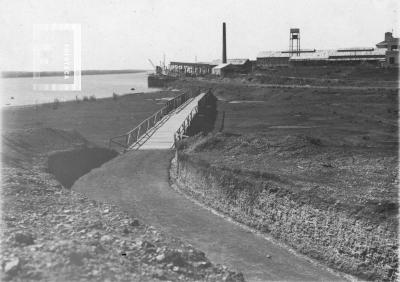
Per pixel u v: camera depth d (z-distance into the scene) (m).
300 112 64.06
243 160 27.66
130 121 56.78
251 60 158.62
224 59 150.38
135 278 11.42
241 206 23.31
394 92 78.12
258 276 16.77
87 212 18.55
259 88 95.31
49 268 10.90
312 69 119.25
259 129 51.41
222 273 13.74
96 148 37.91
